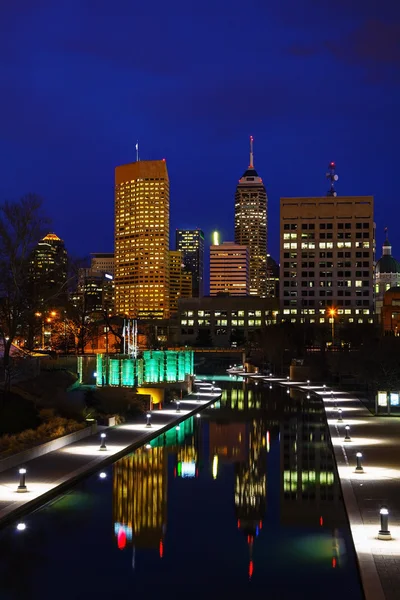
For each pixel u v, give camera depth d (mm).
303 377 142875
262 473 49250
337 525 35781
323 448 59969
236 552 31625
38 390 76438
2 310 91188
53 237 165625
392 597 22281
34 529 34250
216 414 85125
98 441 57406
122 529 34531
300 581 27750
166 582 27844
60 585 27531
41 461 47375
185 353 111812
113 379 89938
